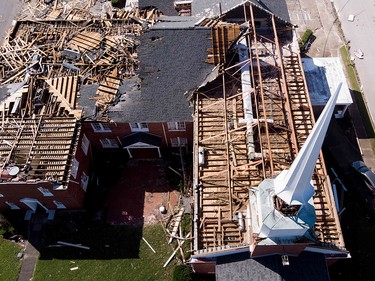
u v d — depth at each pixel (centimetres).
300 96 3856
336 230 3016
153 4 4616
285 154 3434
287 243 2511
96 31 4369
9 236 3778
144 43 3962
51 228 3819
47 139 3591
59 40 4291
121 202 3953
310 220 2389
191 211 3744
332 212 3086
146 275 3512
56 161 3469
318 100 4088
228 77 3953
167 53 3928
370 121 4334
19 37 4353
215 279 3222
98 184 4081
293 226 2359
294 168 2066
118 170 4172
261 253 2822
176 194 3972
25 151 3512
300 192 2222
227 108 3784
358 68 4769
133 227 3791
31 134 3628
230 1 4116
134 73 4019
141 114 3791
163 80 3891
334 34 5103
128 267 3566
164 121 3772
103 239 3738
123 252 3650
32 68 4050
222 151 3538
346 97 4103
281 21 4184
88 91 3909
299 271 2841
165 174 4119
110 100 3844
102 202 3962
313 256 2923
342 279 3391
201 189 3312
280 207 2377
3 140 3597
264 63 4022
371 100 4500
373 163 4038
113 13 4591
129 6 4966
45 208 3862
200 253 2947
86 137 4006
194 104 3841
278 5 4278
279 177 2334
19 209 3916
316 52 4944
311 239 2544
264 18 4178
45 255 3669
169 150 4284
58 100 3831
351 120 4331
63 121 3709
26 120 3722
